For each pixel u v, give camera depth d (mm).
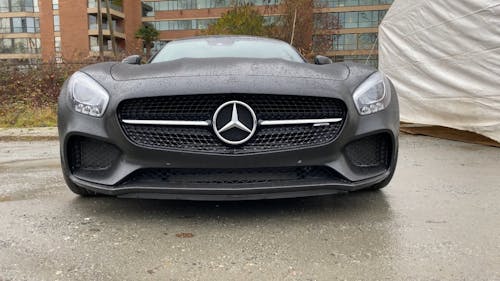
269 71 2543
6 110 10180
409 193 3080
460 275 1797
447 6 5961
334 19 35812
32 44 42906
